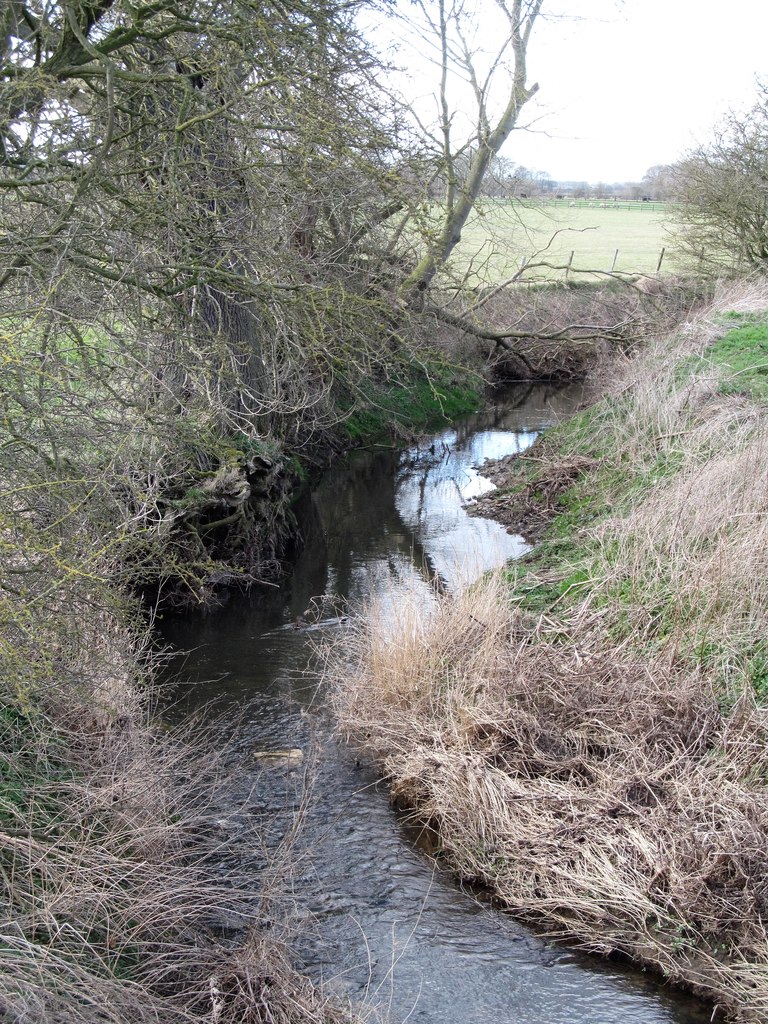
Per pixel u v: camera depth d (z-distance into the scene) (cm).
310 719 750
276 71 646
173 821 551
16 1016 331
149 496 552
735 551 744
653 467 1134
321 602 1026
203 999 426
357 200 895
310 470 1595
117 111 693
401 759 659
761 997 448
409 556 1180
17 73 574
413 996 461
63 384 505
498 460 1680
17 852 426
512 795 586
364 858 575
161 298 654
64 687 534
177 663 860
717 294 2114
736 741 579
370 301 782
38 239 574
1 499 459
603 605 794
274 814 613
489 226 1870
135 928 431
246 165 682
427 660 741
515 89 1683
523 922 523
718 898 493
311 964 480
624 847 532
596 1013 454
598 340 2253
